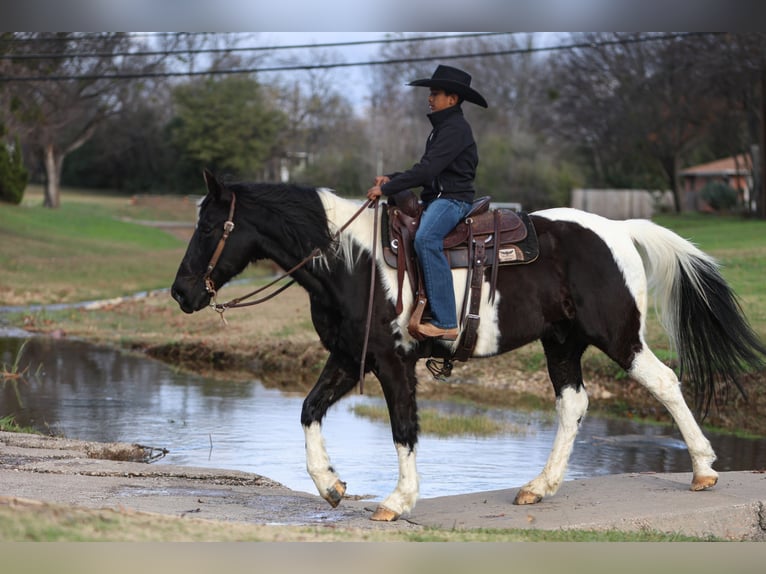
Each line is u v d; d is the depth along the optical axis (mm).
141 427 14781
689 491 9266
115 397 17641
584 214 9156
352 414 16500
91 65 58250
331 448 13523
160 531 6605
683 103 60031
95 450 12422
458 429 15055
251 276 44094
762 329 19500
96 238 57562
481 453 13305
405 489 8430
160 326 28062
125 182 98000
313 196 8578
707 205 67750
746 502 8820
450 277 8453
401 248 8438
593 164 78750
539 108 79812
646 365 8992
